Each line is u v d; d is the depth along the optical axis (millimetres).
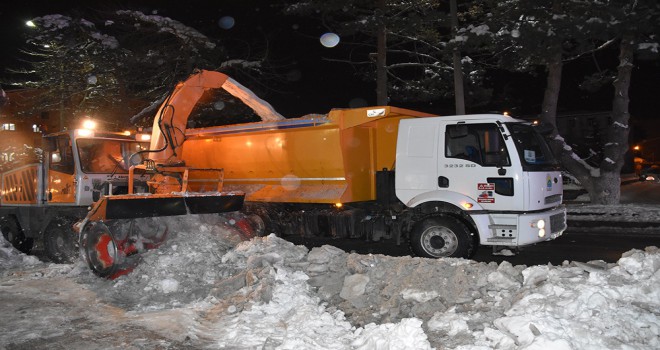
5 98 17500
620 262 5852
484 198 8484
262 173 11312
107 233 7852
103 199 7867
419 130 9062
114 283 7465
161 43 23672
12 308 6316
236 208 9438
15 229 11484
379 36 21094
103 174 10562
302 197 10508
